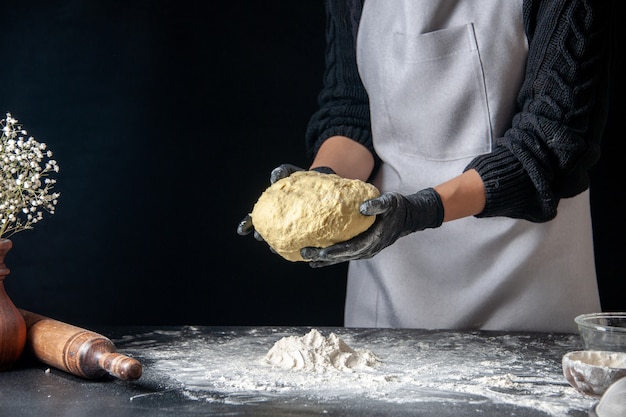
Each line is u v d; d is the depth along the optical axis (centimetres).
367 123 216
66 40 354
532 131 183
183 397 143
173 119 362
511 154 182
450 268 204
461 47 196
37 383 151
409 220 165
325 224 155
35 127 354
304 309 369
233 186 367
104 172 359
